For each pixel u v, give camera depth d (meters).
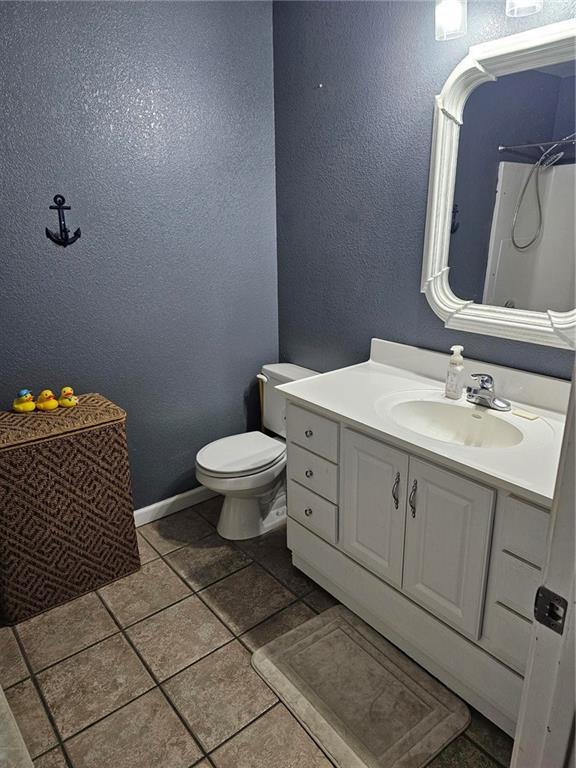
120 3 2.03
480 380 1.79
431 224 1.93
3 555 1.89
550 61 1.55
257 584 2.19
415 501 1.59
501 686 1.49
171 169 2.31
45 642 1.89
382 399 1.89
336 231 2.37
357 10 2.02
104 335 2.31
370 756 1.48
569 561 0.64
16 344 2.11
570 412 0.61
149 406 2.52
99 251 2.21
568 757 0.71
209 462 2.33
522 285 1.75
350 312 2.41
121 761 1.48
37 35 1.89
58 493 1.97
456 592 1.54
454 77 1.74
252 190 2.57
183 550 2.41
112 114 2.11
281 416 2.67
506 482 1.31
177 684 1.72
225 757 1.49
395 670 1.76
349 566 1.93
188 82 2.26
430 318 2.07
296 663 1.78
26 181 1.98
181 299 2.49
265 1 2.37
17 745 1.17
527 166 1.66
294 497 2.12
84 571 2.11
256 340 2.80
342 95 2.17
